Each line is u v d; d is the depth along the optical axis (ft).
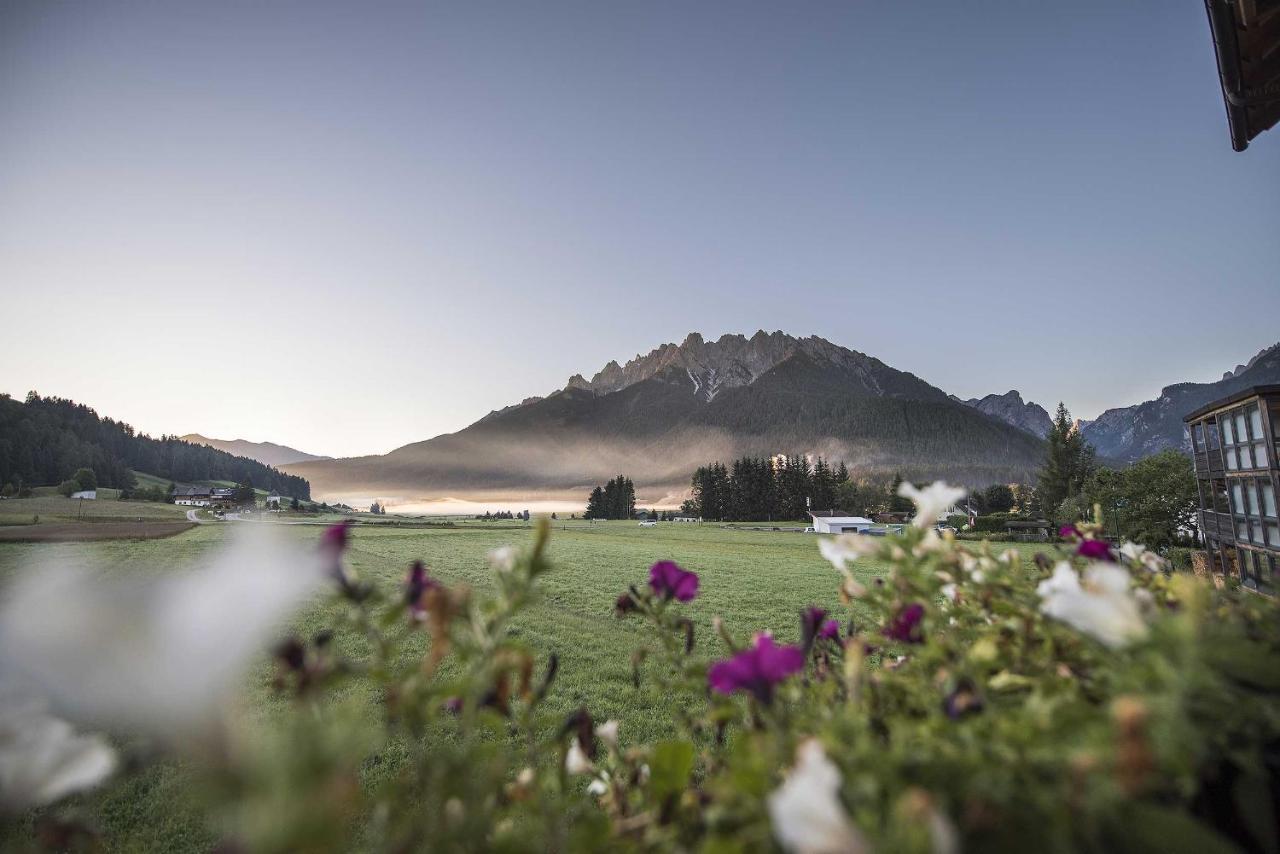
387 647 3.13
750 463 466.70
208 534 168.76
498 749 3.34
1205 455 53.06
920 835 1.96
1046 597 3.79
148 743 1.61
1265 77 15.88
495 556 3.39
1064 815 2.15
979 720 2.87
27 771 1.94
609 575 98.07
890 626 4.22
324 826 1.86
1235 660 2.58
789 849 2.43
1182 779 2.37
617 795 4.04
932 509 4.12
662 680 4.33
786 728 3.22
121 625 1.41
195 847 17.40
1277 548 38.34
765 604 71.46
